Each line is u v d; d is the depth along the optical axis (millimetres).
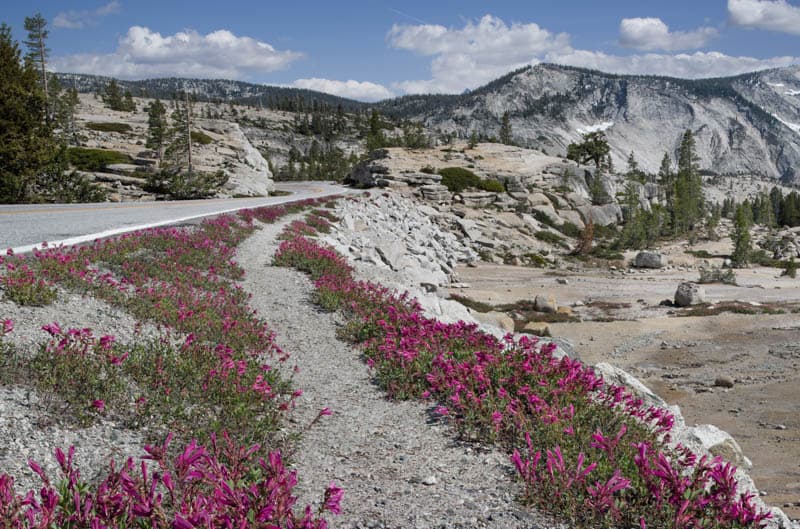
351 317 14336
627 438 6617
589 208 95812
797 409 18656
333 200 59969
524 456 6254
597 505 4668
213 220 26391
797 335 29078
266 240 25406
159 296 11594
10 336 7430
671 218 109750
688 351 27031
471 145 114750
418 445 6781
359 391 9125
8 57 47406
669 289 46812
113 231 19484
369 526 4676
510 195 90000
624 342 28844
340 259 22484
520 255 65812
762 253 79688
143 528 3334
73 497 3361
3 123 43594
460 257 60000
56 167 47938
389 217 63719
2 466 4516
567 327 31594
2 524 3000
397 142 152250
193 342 9125
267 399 7465
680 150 149750
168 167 68188
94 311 9914
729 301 39844
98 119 91750
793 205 170500
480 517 4906
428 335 10859
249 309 14070
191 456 3678
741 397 20359
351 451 6535
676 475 4695
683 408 19516
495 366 8531
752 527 4418
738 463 11078
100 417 5957
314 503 5043
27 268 10438
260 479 4113
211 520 3148
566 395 7398
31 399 5844
